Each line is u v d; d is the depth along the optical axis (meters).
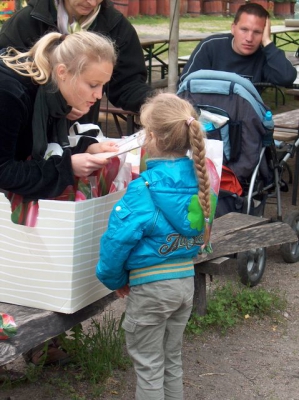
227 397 3.35
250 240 4.27
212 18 20.77
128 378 3.44
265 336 4.00
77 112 2.84
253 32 5.10
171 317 2.89
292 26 11.92
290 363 3.70
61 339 3.42
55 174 2.64
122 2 17.53
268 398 3.35
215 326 4.07
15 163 2.65
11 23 3.51
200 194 2.68
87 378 3.40
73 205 2.59
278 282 4.77
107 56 2.62
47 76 2.62
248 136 4.54
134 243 2.63
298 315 4.29
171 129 2.64
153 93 3.61
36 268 2.73
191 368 3.61
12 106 2.58
